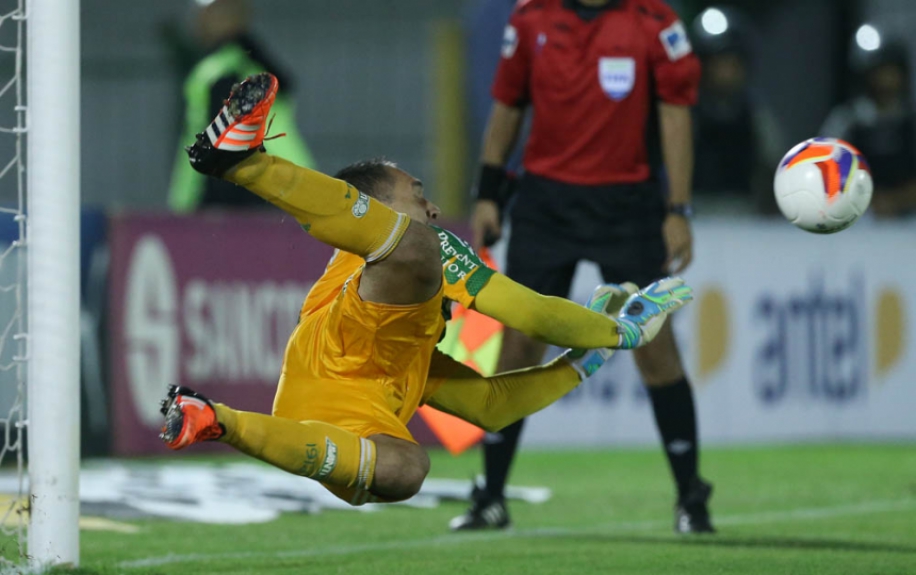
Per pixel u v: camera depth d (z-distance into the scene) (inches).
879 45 1460.4
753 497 930.1
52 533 558.6
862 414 1353.3
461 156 1758.1
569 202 725.9
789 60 2174.0
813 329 1334.9
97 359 1114.1
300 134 2016.5
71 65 561.9
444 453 1229.1
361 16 2039.9
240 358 1167.6
